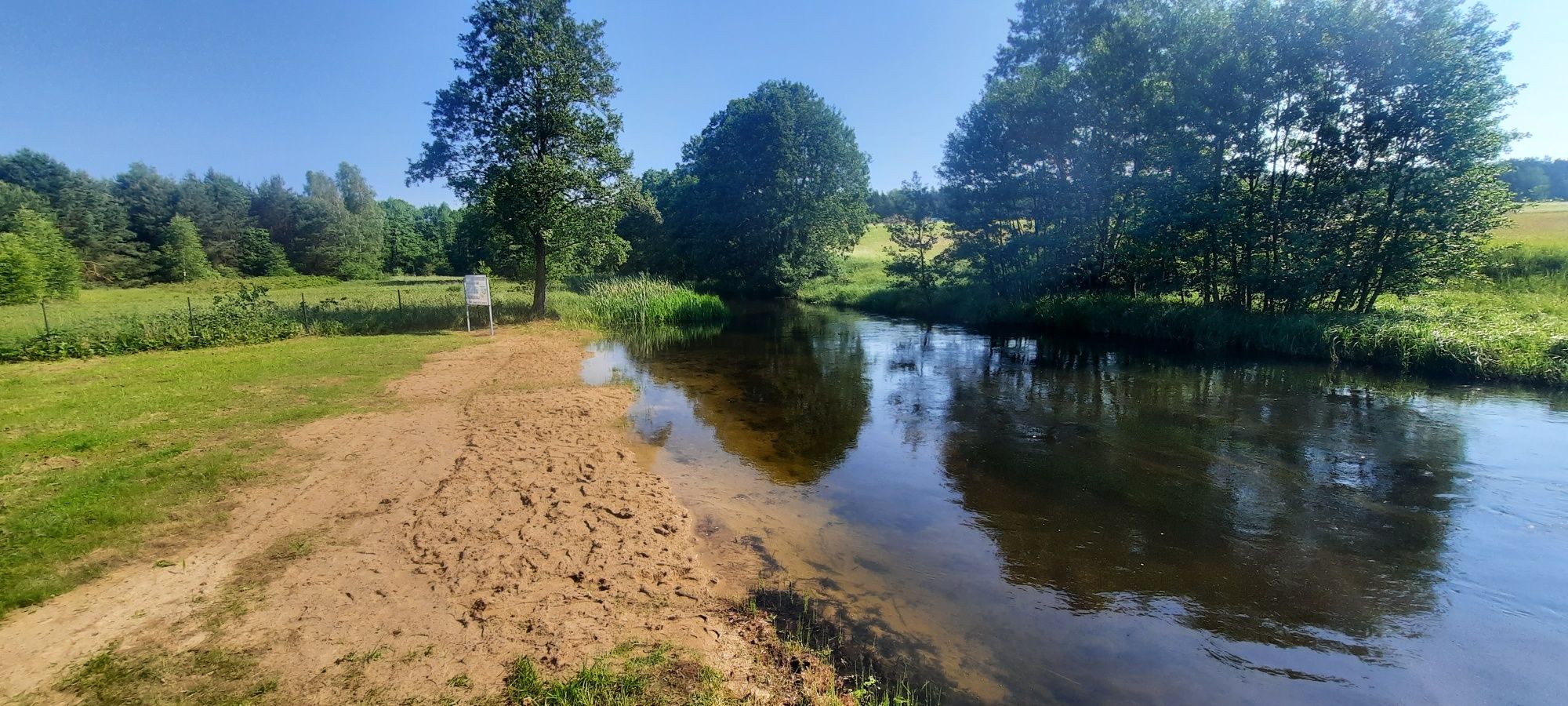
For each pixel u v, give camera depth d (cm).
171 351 1441
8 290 2712
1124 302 2005
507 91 2002
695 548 536
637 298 2439
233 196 6769
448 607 404
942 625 428
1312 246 1524
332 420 849
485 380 1165
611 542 523
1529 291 1711
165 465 646
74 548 462
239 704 303
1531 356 1102
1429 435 858
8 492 564
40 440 724
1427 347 1216
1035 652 401
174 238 5506
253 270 6288
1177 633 426
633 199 2225
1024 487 702
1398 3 1384
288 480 625
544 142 2070
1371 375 1231
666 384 1243
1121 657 397
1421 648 412
